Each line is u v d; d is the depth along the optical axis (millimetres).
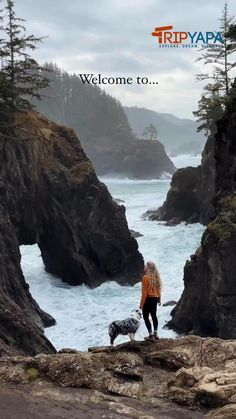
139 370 10477
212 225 24016
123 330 11422
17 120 35812
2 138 32469
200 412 8945
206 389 9227
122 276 39250
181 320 26547
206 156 53250
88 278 37250
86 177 37500
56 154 37312
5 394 9383
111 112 158500
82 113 158250
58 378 10102
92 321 28688
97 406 9047
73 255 37031
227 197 24938
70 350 12023
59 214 36469
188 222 57344
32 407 8875
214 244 22781
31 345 20625
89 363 10461
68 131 39125
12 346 19484
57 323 28531
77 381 9969
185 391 9469
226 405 8727
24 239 36625
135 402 9391
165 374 10484
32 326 22922
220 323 22938
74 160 38031
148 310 11656
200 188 55219
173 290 32656
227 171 25938
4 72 33969
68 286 37469
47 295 34656
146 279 11547
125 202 75812
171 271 37062
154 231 53375
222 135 26297
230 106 26219
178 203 59625
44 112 150125
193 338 11750
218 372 9930
